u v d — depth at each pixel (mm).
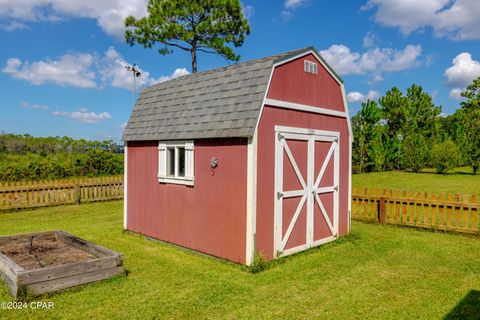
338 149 8664
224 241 6832
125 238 8789
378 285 5715
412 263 6848
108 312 4707
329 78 8383
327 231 8336
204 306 4918
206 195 7188
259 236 6500
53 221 10922
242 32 19344
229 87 7316
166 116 8469
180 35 18109
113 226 10172
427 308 4895
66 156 19781
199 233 7352
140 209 9039
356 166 27938
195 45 18844
